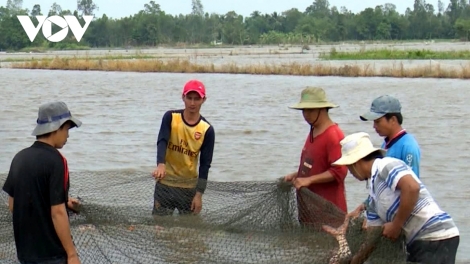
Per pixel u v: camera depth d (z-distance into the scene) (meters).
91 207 6.86
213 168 14.70
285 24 192.12
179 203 7.54
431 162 15.44
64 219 5.97
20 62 79.50
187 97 7.84
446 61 65.88
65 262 6.11
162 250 6.88
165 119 7.90
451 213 10.95
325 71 51.44
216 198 7.38
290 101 31.22
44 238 6.04
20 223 6.03
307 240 6.79
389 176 6.06
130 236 6.89
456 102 29.80
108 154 16.34
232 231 7.06
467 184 13.04
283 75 52.38
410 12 190.50
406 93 34.69
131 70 61.91
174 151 7.93
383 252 6.45
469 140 18.73
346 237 6.68
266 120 23.64
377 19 177.12
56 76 54.22
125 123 22.86
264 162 15.41
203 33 174.12
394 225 6.11
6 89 40.28
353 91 36.53
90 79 49.97
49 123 5.98
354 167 6.44
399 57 73.50
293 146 17.73
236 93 36.06
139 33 167.75
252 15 195.38
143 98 33.62
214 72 57.28
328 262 6.70
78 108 28.58
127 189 7.76
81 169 14.44
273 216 7.10
